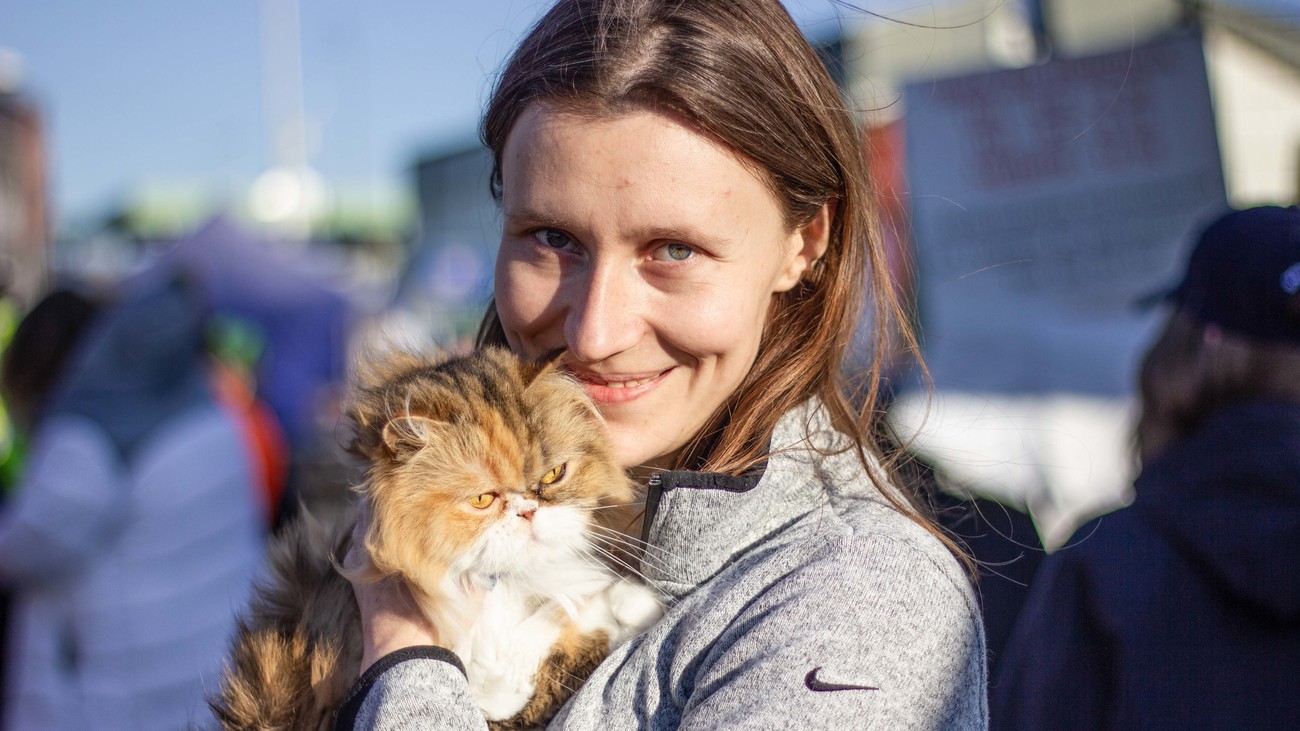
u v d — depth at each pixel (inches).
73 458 159.0
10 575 160.1
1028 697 89.6
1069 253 229.9
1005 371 230.5
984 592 95.3
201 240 381.1
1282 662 79.7
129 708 161.0
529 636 87.4
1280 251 92.6
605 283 74.9
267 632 89.0
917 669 62.1
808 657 60.5
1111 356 223.6
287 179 933.2
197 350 185.9
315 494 298.2
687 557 74.5
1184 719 81.0
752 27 75.2
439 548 86.4
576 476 94.6
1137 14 301.9
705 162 71.8
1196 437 93.0
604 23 73.4
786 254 81.0
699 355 76.7
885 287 87.6
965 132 234.2
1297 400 88.8
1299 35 357.1
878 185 122.3
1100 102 227.8
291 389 357.4
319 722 82.5
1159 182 225.6
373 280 808.3
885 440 96.1
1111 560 89.4
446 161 681.6
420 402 92.0
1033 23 263.7
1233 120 343.6
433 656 74.9
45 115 602.2
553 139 73.5
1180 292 103.6
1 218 550.6
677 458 87.4
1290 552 79.0
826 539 69.3
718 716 60.0
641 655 71.8
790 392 79.4
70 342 196.4
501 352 100.8
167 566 164.7
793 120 76.1
